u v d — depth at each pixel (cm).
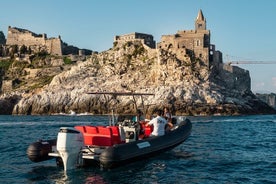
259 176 1323
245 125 4634
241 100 9869
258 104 10144
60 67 13825
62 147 1320
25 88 12488
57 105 10275
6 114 11294
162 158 1686
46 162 1586
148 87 10050
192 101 9169
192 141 2502
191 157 1727
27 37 15925
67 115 9619
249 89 10888
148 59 10988
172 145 1698
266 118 6912
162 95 9256
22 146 2225
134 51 11500
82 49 15388
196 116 8438
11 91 12494
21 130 3822
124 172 1369
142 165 1509
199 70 10088
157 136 1642
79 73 11388
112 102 9669
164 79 10056
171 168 1457
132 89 10250
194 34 10575
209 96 9312
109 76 11062
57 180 1250
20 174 1350
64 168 1380
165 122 1717
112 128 1480
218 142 2439
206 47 10450
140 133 1683
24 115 10075
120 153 1338
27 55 15075
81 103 10050
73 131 1341
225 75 10525
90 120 6328
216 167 1486
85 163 1424
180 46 10638
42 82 12706
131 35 12338
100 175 1316
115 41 12600
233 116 8238
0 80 13862
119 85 10481
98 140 1453
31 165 1523
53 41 15325
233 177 1306
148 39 12556
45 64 14488
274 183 1220
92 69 11450
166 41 10850
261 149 2058
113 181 1234
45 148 1465
